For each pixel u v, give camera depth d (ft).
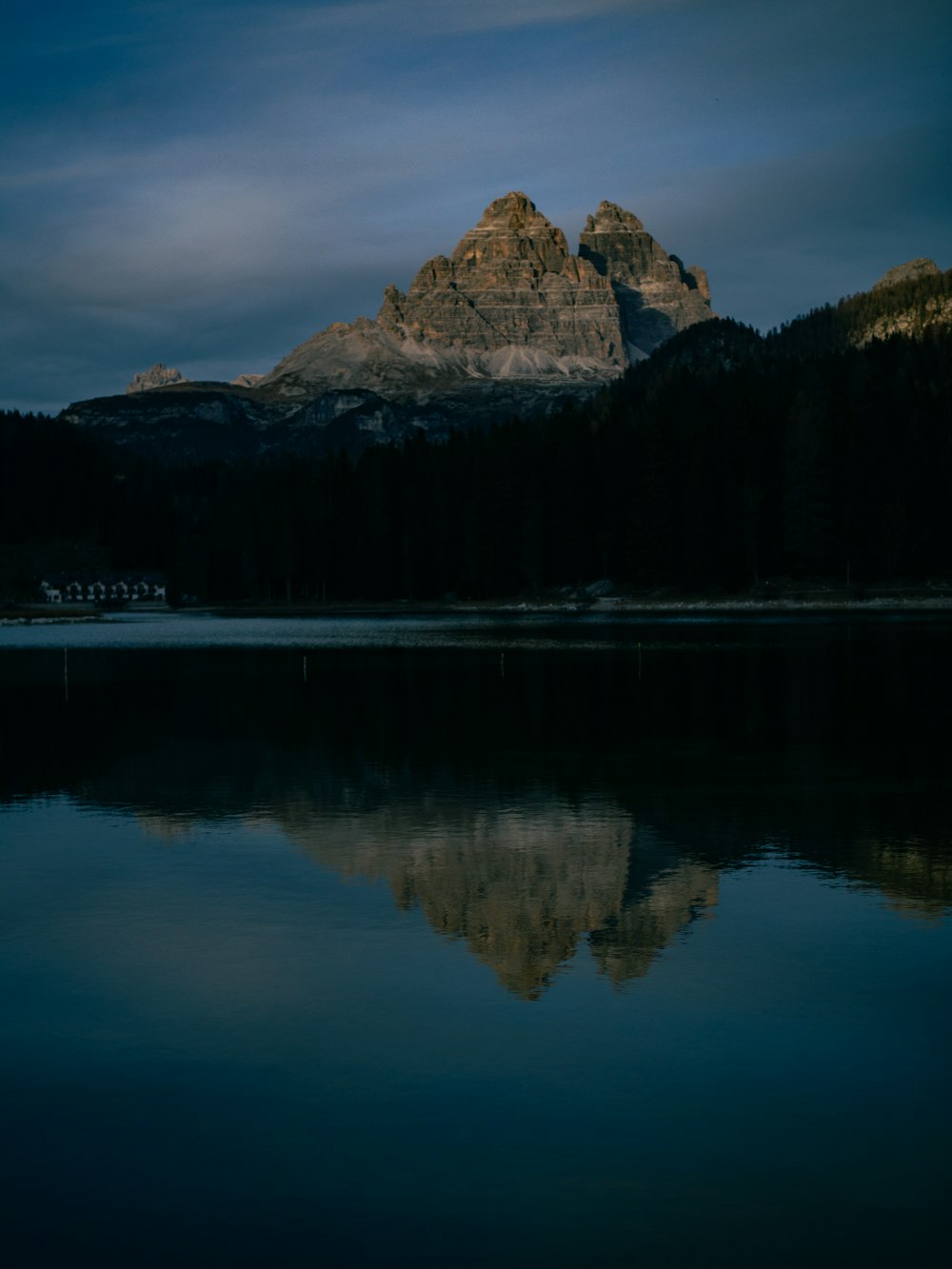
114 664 283.79
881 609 519.19
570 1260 36.19
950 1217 38.17
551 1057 49.60
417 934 66.23
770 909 70.38
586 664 258.78
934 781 112.57
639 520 616.39
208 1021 53.78
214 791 110.52
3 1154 42.39
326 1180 40.52
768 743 138.21
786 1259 36.19
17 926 68.03
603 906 71.31
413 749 136.87
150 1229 37.96
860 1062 48.70
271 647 349.00
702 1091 46.39
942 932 65.72
